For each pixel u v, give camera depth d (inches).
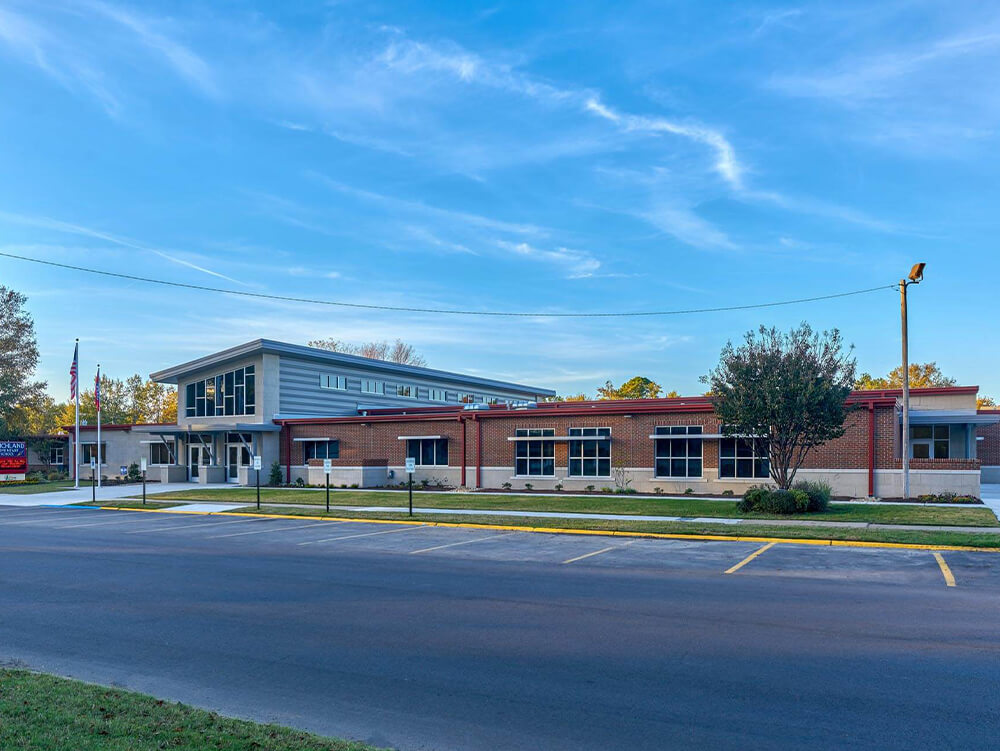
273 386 1673.2
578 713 267.7
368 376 1977.1
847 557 637.9
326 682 304.5
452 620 410.9
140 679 309.0
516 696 286.2
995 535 725.3
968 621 402.6
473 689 294.7
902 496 1100.5
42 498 1405.0
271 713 268.8
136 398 2965.1
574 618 414.0
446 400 2297.0
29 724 232.2
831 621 403.9
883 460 1120.2
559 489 1322.6
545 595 478.9
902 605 443.8
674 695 286.0
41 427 2800.2
